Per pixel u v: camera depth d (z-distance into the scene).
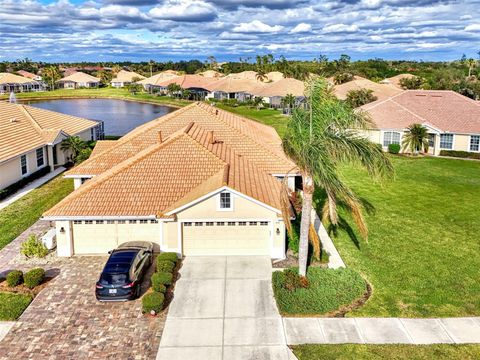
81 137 48.56
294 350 15.56
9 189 32.88
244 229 22.67
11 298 18.80
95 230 22.98
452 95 52.97
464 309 18.09
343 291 18.78
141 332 16.66
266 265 21.84
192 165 25.34
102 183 24.02
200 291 19.47
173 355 15.38
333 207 18.64
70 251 22.88
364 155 17.27
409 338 16.22
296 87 85.31
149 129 32.97
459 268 21.72
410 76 105.94
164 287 18.95
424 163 43.91
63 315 17.72
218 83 104.69
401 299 18.83
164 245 22.53
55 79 150.62
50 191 34.09
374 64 147.75
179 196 23.47
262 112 80.12
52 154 40.72
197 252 22.84
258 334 16.48
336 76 93.19
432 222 27.91
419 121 48.25
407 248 24.02
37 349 15.70
